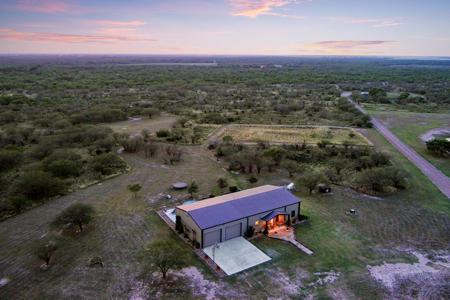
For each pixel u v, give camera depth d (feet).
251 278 86.07
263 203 113.70
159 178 158.51
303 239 105.91
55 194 136.26
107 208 125.70
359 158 182.80
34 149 184.65
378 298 79.61
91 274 86.79
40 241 102.83
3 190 139.64
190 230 103.14
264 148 201.36
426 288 83.15
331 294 80.59
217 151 196.85
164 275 85.15
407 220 118.73
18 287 81.92
